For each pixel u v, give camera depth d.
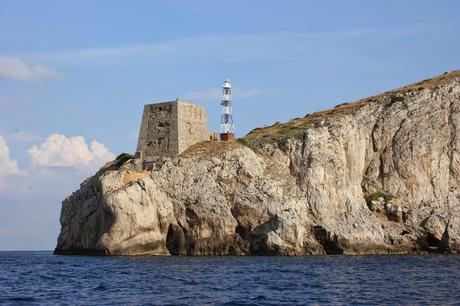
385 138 128.75
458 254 109.38
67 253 116.38
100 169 127.56
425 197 122.88
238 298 50.78
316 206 111.62
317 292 54.59
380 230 113.31
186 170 111.06
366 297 51.12
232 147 117.56
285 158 118.06
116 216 102.31
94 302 48.66
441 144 126.12
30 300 49.94
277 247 102.81
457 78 140.25
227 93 129.75
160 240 106.00
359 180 124.69
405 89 141.50
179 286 58.97
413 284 59.88
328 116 135.38
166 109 122.12
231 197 108.56
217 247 105.75
